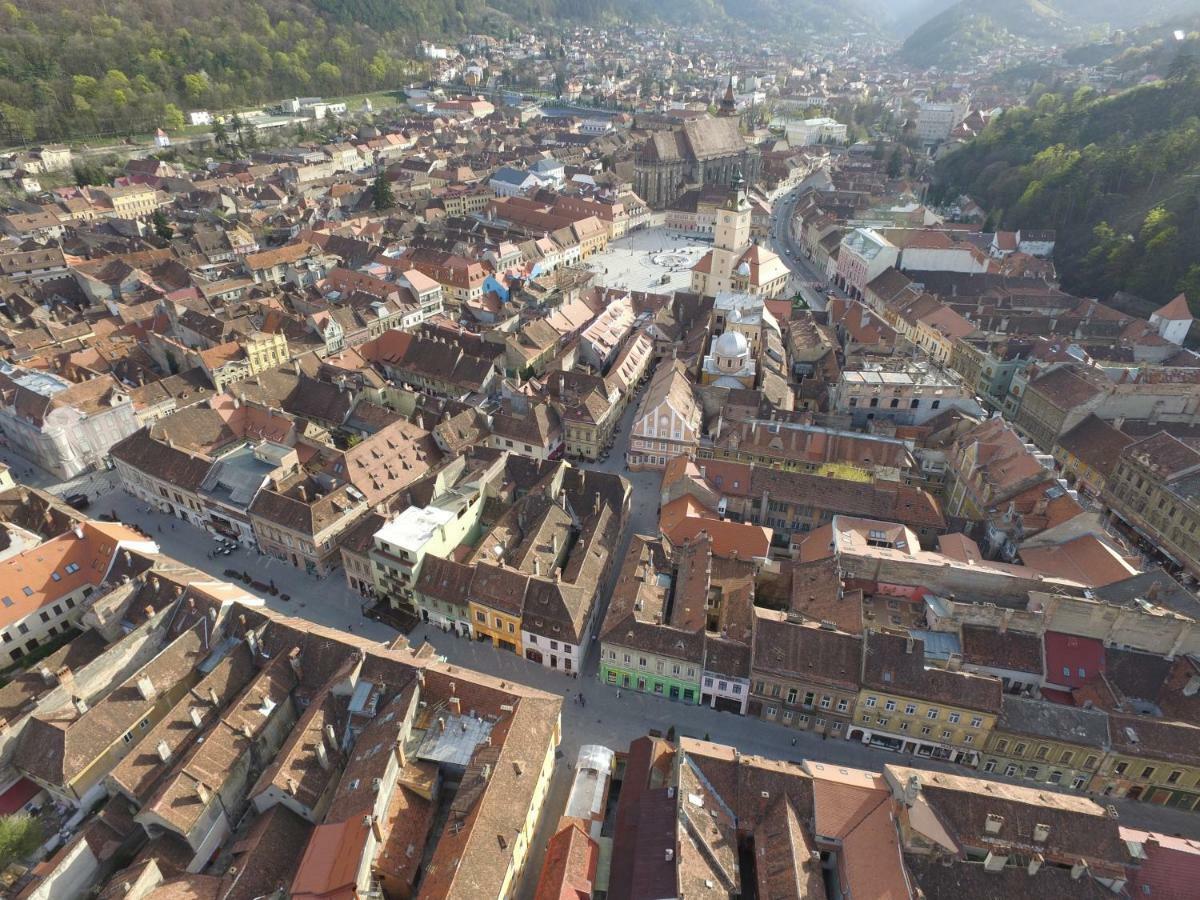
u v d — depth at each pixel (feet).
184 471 407.03
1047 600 297.33
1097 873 220.23
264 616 301.43
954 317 617.21
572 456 481.46
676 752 250.98
